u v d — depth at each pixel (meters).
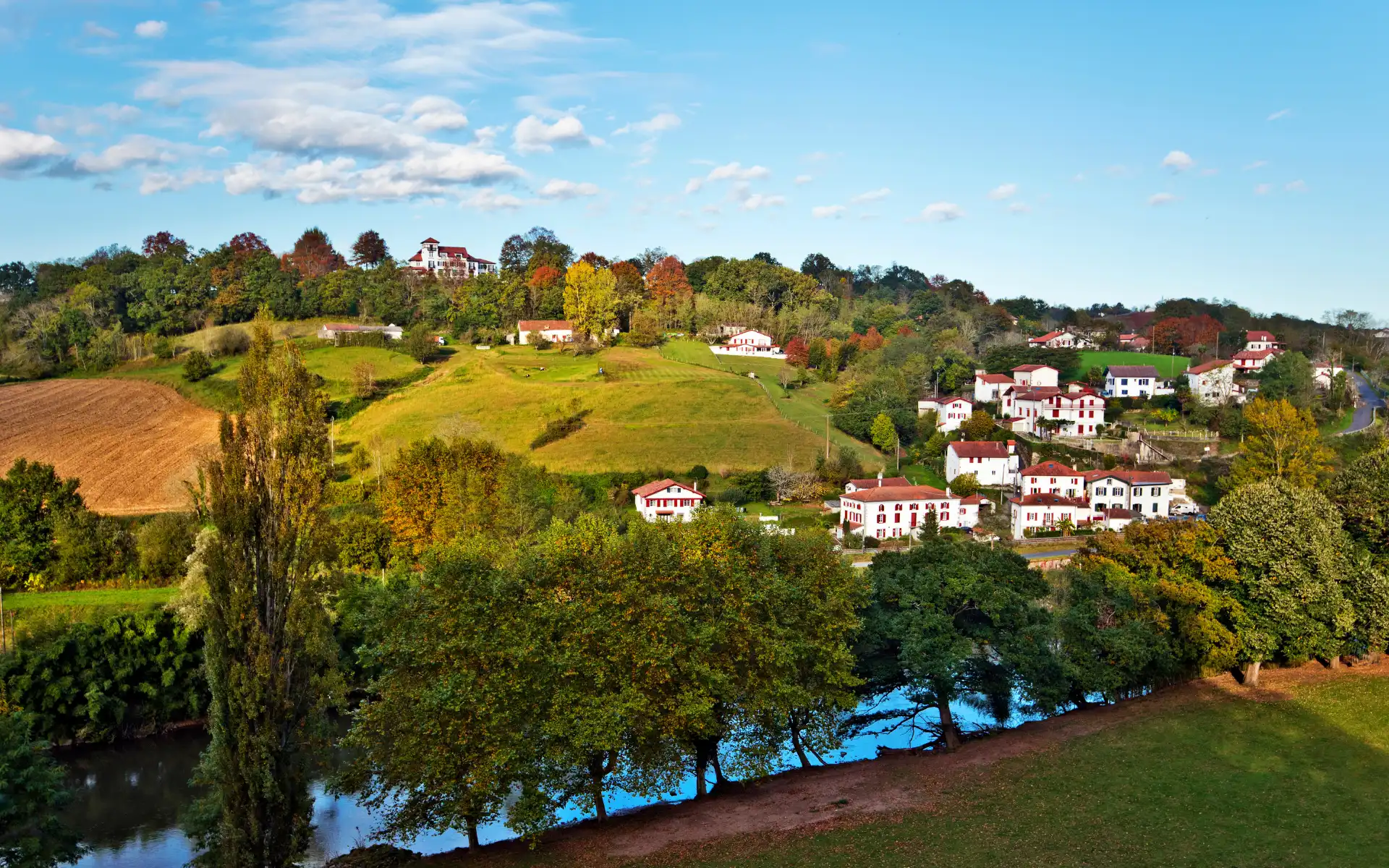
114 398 166.38
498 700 42.03
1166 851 38.84
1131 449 155.25
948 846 40.22
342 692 40.94
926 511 126.75
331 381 181.62
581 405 163.50
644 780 46.09
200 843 41.94
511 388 173.00
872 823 43.88
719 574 51.06
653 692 45.53
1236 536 63.56
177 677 71.94
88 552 86.94
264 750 37.09
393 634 45.44
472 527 89.88
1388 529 66.19
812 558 56.78
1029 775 48.75
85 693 68.31
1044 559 107.56
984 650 57.97
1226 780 46.34
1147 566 67.38
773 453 147.50
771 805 48.56
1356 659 66.31
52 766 45.59
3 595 82.75
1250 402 160.00
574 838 45.50
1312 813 42.09
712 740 53.00
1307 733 52.12
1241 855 38.31
